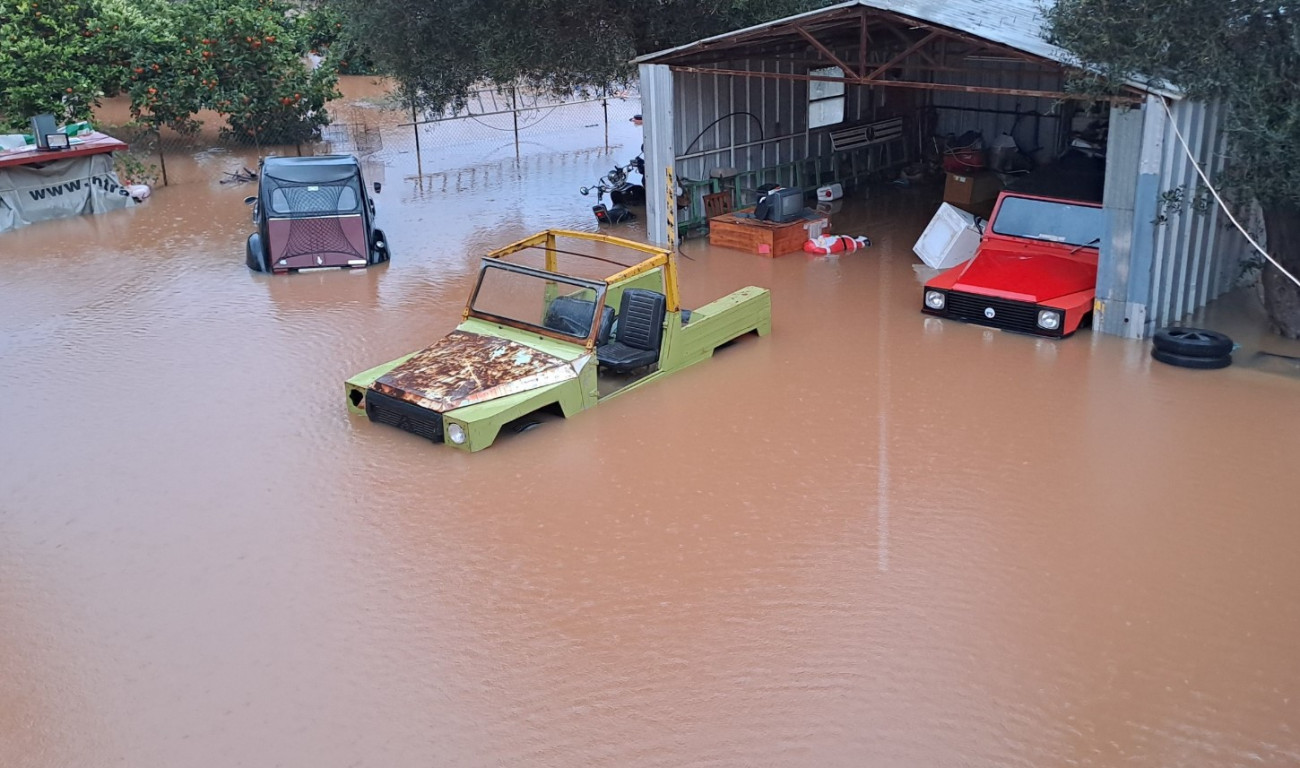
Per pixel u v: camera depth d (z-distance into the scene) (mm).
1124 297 11672
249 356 11906
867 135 20375
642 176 20141
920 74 21406
